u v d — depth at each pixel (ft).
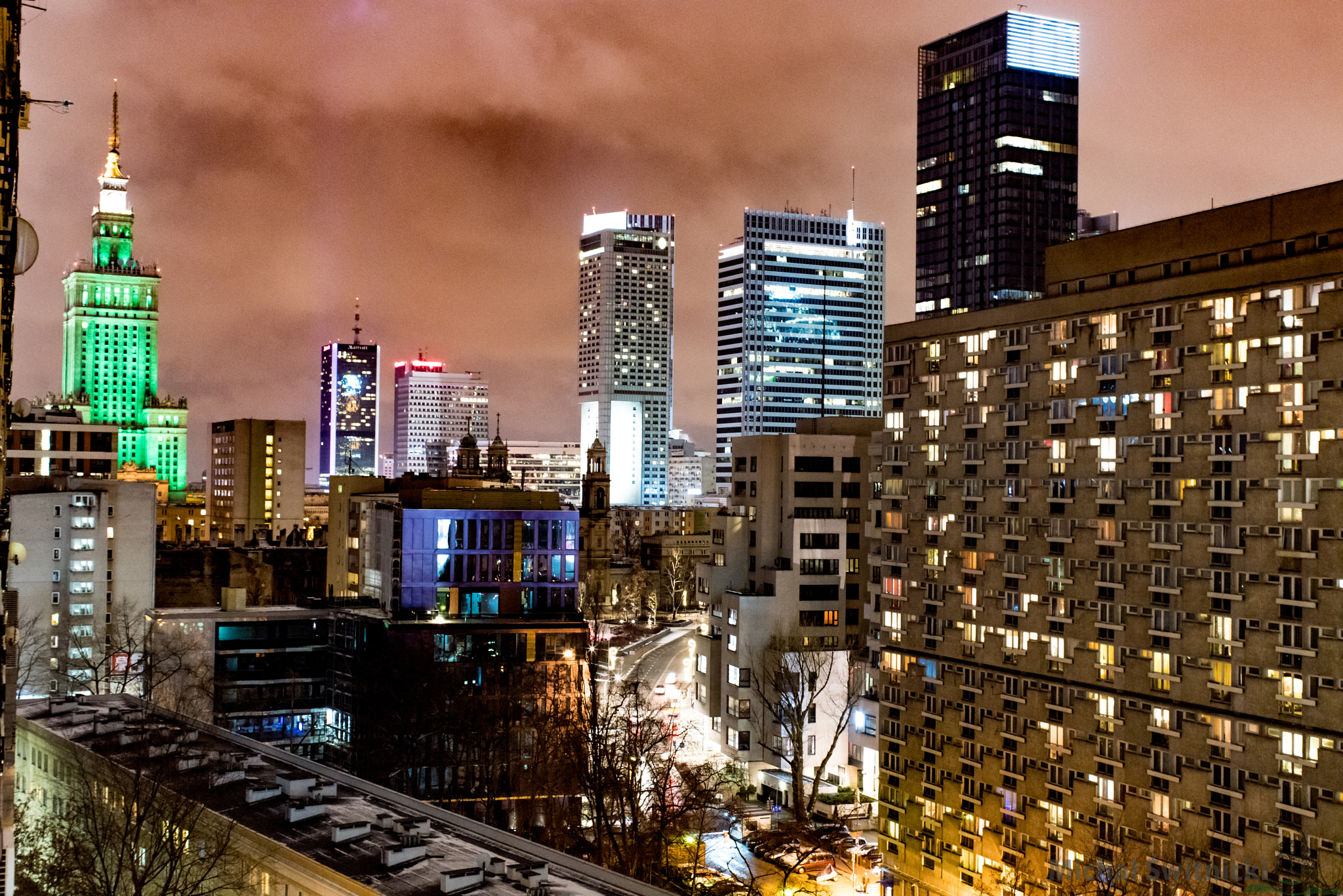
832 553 533.55
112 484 622.95
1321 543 270.46
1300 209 284.61
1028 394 354.13
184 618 528.22
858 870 406.41
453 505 568.41
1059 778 336.70
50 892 237.86
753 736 508.12
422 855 230.89
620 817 367.04
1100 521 327.88
